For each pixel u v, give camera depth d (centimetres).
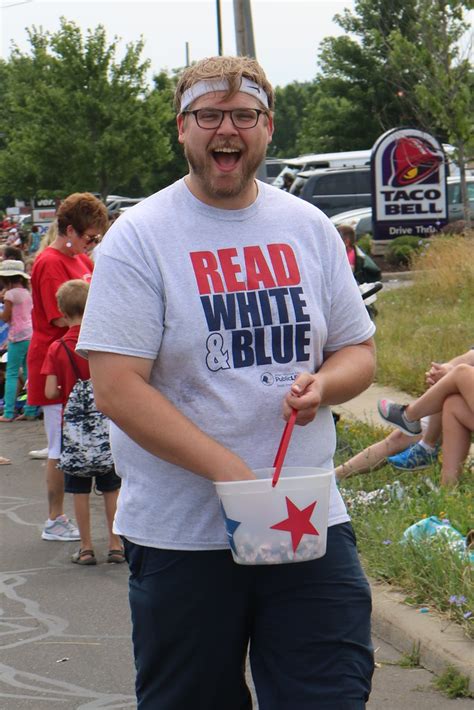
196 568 297
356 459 725
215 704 306
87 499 669
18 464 984
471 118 2478
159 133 4125
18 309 1195
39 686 477
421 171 2403
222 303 292
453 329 1405
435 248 2019
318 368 308
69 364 668
